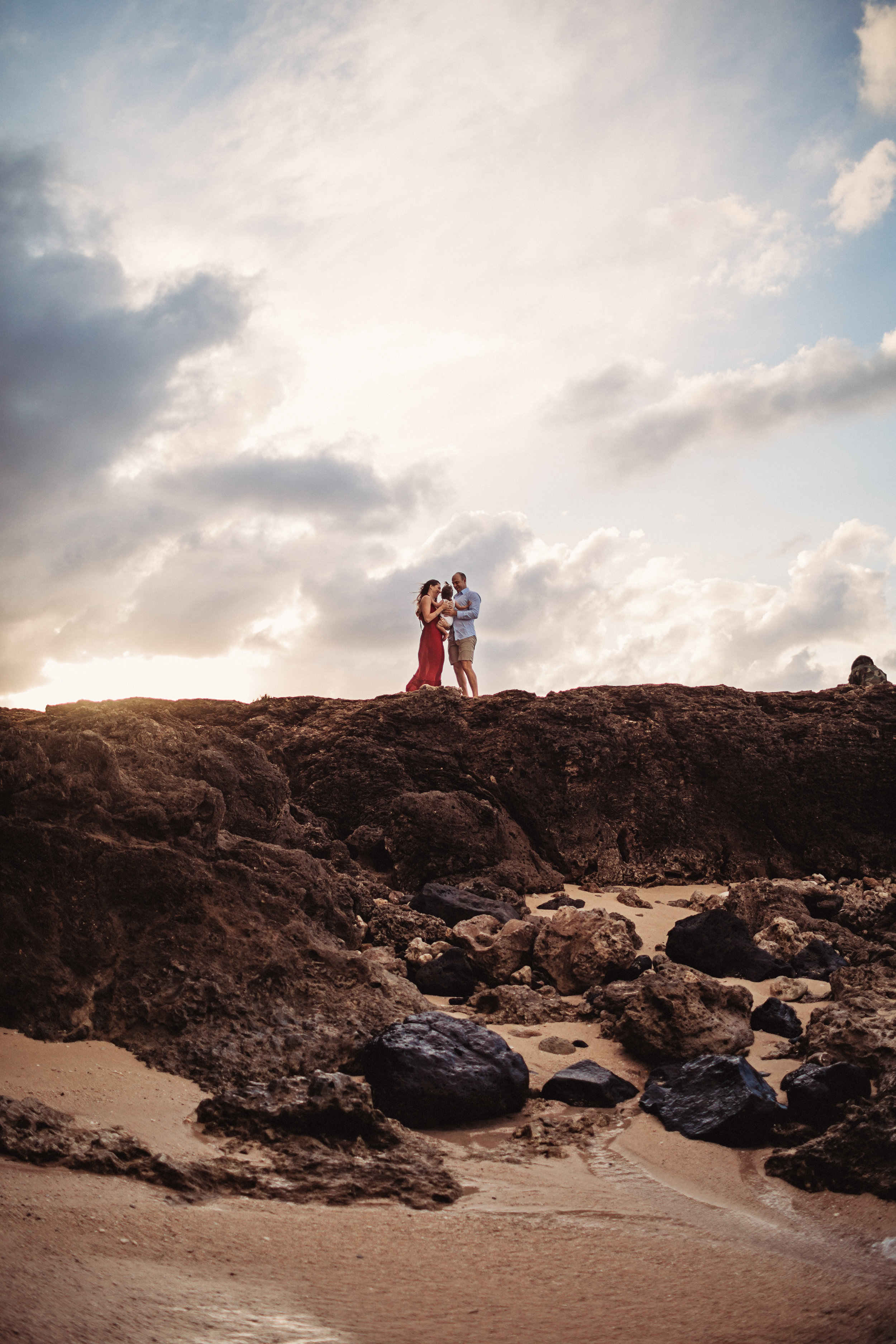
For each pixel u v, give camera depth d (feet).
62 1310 7.79
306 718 50.03
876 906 37.11
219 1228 10.73
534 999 24.43
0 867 18.83
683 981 21.89
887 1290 9.97
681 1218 12.53
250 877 23.15
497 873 40.81
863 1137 14.12
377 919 30.76
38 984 17.99
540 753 47.67
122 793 22.09
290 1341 7.85
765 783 48.29
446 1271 10.02
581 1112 17.62
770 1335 8.63
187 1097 16.11
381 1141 14.65
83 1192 11.30
